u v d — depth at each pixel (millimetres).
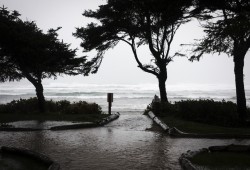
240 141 13531
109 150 11250
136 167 8836
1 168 8859
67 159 9789
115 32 27828
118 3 25828
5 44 22203
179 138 14148
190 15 16984
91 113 26109
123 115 25719
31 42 22500
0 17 23234
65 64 26188
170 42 28406
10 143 12633
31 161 9703
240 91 19906
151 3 14961
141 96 82812
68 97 76125
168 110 23641
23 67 24422
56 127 16844
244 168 8594
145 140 13500
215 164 9000
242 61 19703
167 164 9180
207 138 14336
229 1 11578
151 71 28594
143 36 28109
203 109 20516
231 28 8758
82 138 13961
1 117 21734
